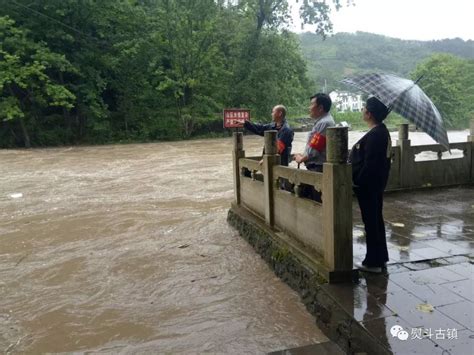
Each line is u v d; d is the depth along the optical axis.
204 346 3.31
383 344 2.59
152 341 3.44
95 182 11.31
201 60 27.81
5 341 3.54
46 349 3.40
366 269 3.76
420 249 4.27
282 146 5.31
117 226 7.04
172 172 12.65
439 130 3.39
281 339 3.34
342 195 3.48
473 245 4.37
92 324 3.78
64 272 5.07
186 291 4.41
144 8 28.27
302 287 3.94
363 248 4.42
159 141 25.81
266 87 29.38
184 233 6.54
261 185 5.57
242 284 4.51
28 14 22.94
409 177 7.15
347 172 3.47
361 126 40.47
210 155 16.95
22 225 7.22
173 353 3.24
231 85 29.84
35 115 24.33
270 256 4.84
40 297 4.39
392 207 6.05
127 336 3.55
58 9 23.14
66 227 7.05
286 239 4.59
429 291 3.31
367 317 2.94
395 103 3.41
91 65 25.31
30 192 10.09
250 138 25.11
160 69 26.69
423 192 7.04
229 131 30.05
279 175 4.85
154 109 28.25
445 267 3.79
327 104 4.43
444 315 2.92
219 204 8.42
